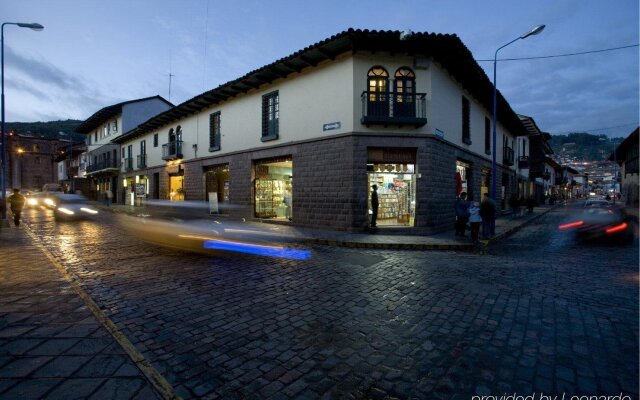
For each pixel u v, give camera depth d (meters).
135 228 12.80
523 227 15.45
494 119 12.99
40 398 2.30
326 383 2.71
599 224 10.25
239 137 15.81
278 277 5.97
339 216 11.76
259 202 15.25
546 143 36.09
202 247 8.84
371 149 11.63
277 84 13.93
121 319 3.98
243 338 3.52
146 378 2.61
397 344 3.41
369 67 11.57
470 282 5.77
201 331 3.68
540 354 3.22
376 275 6.21
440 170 12.40
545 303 4.68
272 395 2.54
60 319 3.74
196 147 18.75
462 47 11.38
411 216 12.09
